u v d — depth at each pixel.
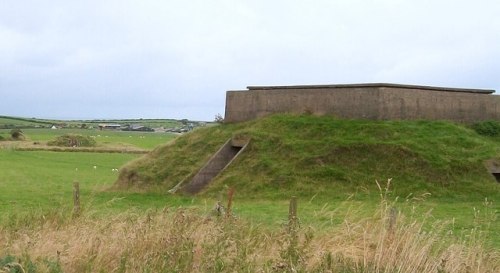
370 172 28.39
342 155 29.42
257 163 30.38
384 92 31.75
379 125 30.95
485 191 27.34
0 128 187.38
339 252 11.36
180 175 32.59
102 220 14.13
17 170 49.03
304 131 32.00
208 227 12.26
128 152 75.06
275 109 35.62
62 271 10.56
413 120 32.50
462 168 28.48
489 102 35.66
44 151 71.62
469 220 20.06
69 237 12.41
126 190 32.62
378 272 10.70
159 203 27.02
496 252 12.24
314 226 13.19
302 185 28.11
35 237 12.55
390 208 12.76
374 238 11.79
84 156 67.44
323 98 33.72
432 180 27.73
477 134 33.12
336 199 26.53
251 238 12.31
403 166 28.44
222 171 30.91
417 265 10.68
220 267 10.30
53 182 40.03
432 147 29.66
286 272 10.16
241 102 37.22
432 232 12.19
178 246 11.05
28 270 10.25
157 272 10.45
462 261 10.87
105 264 11.03
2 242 12.61
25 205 25.95
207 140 35.19
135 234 11.91
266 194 28.09
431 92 33.38
